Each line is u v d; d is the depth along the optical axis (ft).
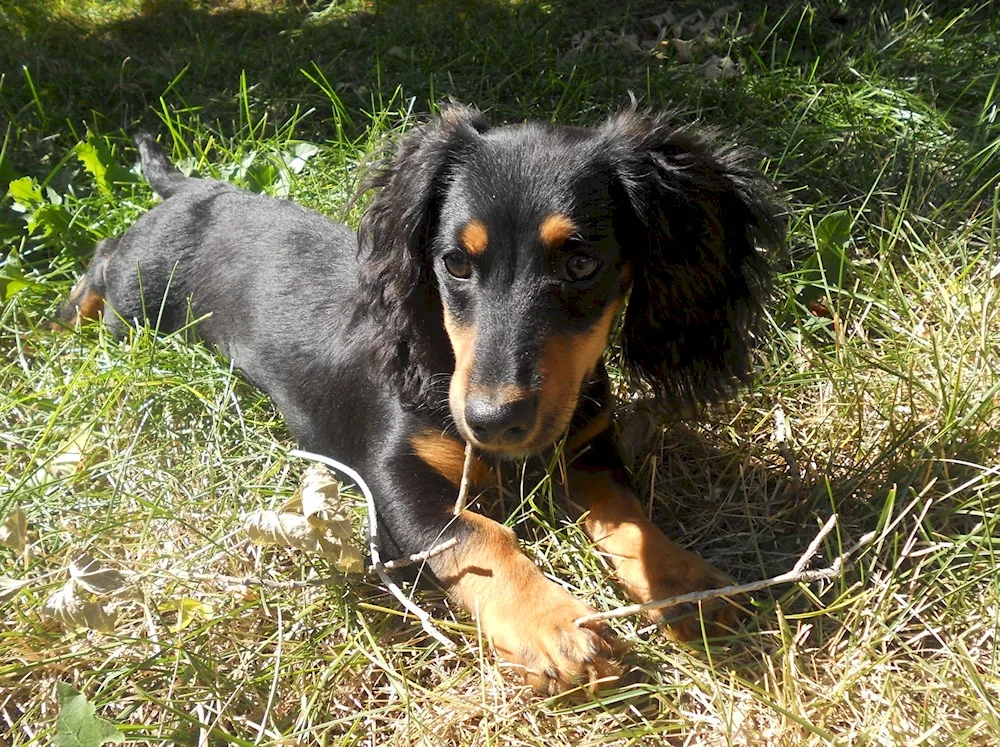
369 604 1.25
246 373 1.68
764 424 1.59
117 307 1.90
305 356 1.56
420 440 1.37
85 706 1.05
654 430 1.55
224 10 3.36
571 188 1.24
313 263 1.67
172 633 1.21
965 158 2.10
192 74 2.80
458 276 1.28
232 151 2.33
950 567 1.27
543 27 2.83
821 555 1.33
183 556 1.34
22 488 1.41
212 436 1.54
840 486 1.42
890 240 1.86
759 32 2.71
